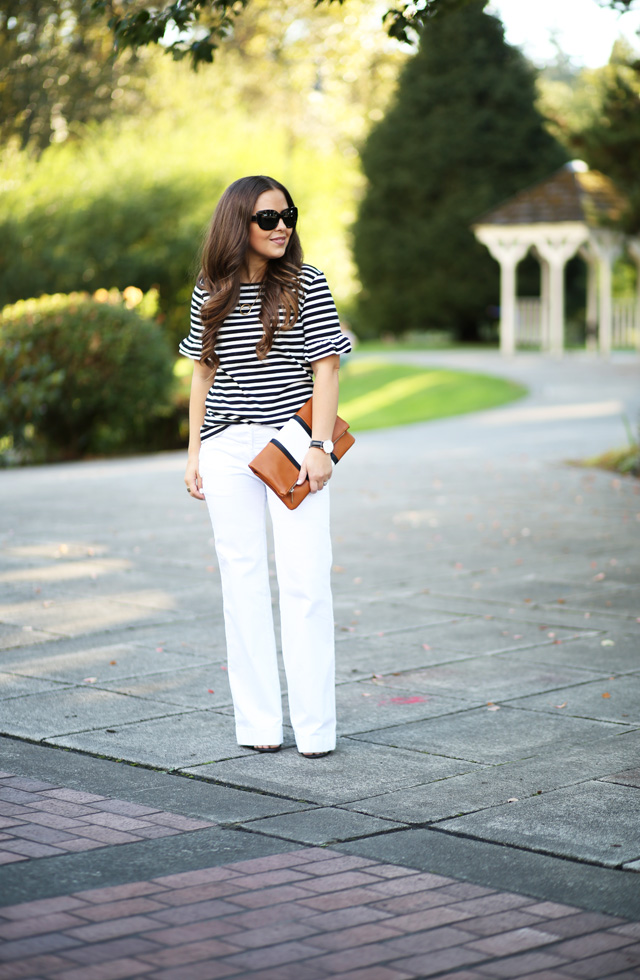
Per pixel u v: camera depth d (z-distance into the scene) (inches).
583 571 302.7
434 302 1429.6
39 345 628.4
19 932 111.5
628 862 127.6
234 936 110.9
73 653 222.8
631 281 1652.3
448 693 196.2
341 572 303.7
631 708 187.0
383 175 1444.4
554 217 1134.4
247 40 1416.1
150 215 826.8
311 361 162.1
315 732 164.7
